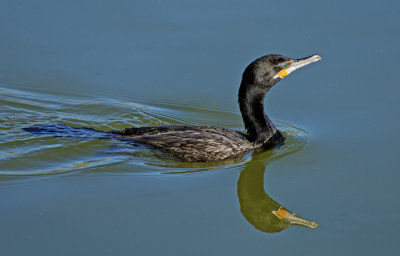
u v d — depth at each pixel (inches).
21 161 492.7
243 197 453.7
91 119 604.1
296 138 557.6
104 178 472.4
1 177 465.4
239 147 520.7
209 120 614.2
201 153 505.7
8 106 609.6
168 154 507.5
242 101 536.7
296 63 520.7
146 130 535.5
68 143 526.9
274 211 435.8
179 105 630.5
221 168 497.7
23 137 537.6
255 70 520.4
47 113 606.9
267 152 530.0
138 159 503.2
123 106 627.5
